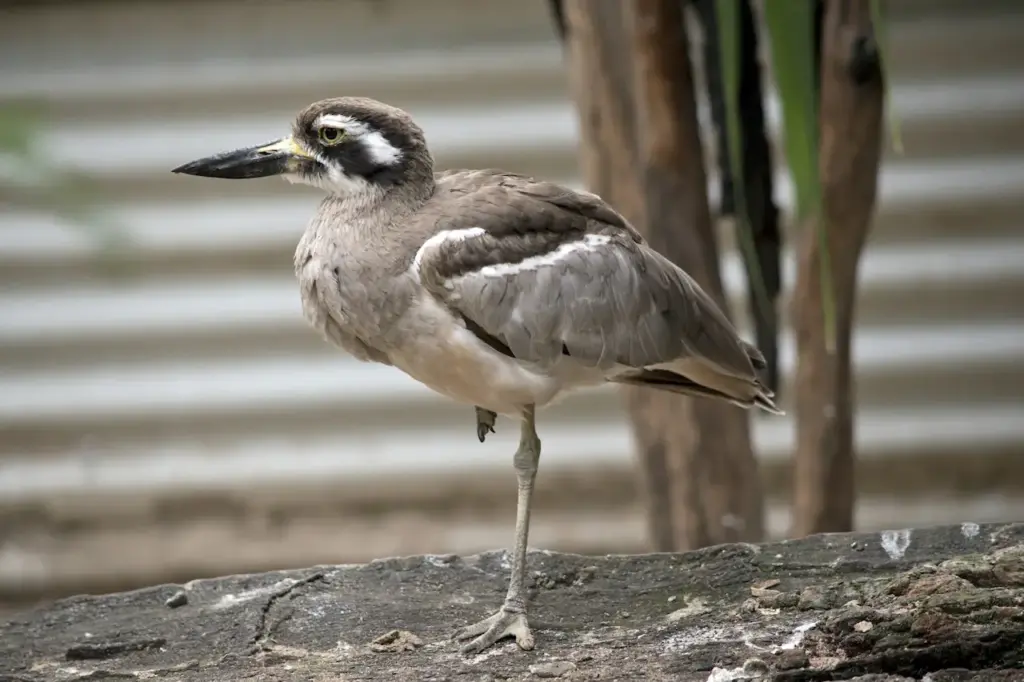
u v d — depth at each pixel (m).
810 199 7.65
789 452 13.26
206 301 13.56
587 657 6.26
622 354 6.75
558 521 13.62
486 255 6.50
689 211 8.85
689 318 6.96
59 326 13.58
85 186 13.02
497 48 13.42
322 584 7.33
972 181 13.16
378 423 13.66
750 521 9.23
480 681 6.08
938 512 13.38
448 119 13.55
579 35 9.29
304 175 7.00
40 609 7.26
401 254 6.53
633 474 13.49
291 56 13.54
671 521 9.72
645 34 8.52
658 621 6.61
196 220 13.49
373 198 6.79
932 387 13.39
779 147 12.91
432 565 7.47
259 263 13.54
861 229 8.66
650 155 8.80
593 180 9.48
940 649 5.75
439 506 13.73
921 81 13.15
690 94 8.73
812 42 7.57
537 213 6.68
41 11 13.45
